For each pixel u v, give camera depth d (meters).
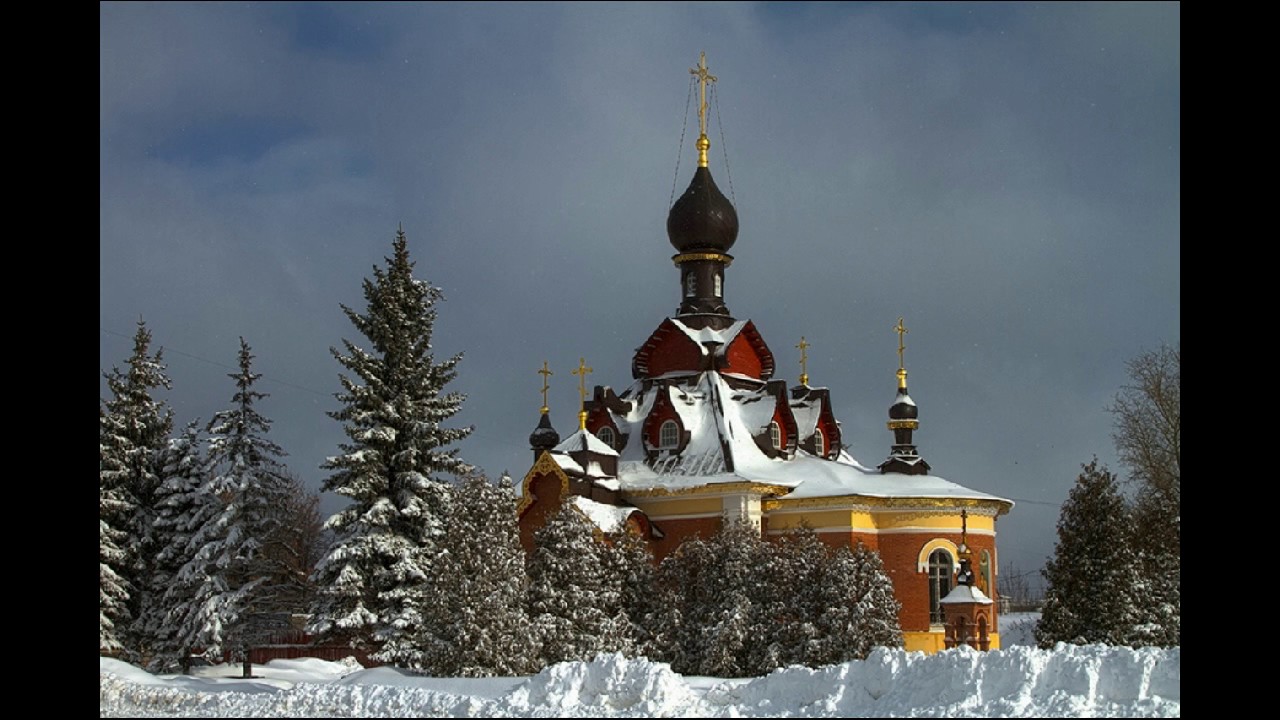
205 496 54.72
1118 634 46.91
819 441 70.75
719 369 70.12
